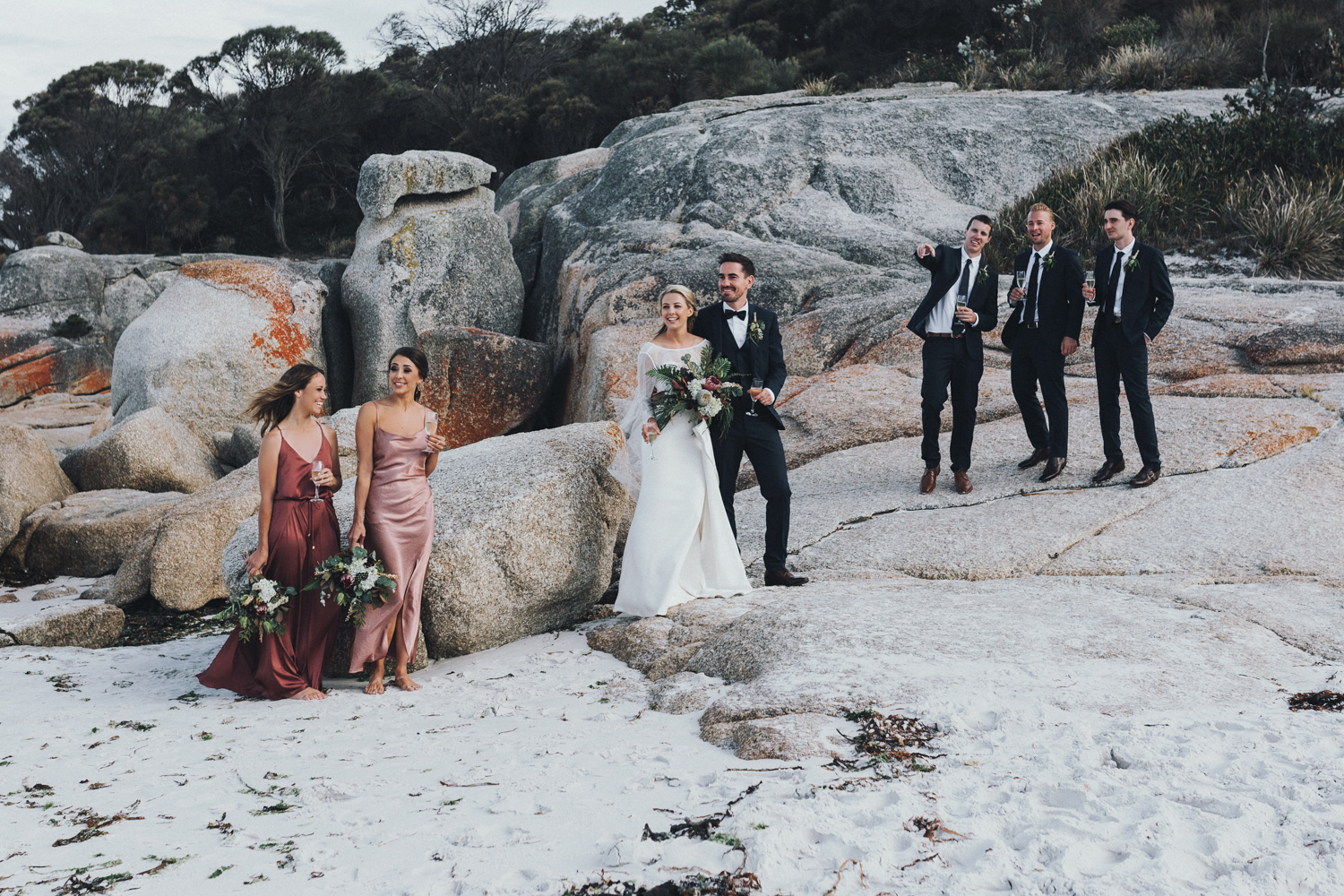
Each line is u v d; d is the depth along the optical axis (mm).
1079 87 18672
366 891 2674
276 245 48219
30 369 24281
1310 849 2537
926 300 7574
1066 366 9922
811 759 3514
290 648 5352
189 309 14297
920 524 6965
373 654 5320
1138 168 14156
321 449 5516
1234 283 11180
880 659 4406
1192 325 9758
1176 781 3037
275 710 5012
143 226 48406
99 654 6859
